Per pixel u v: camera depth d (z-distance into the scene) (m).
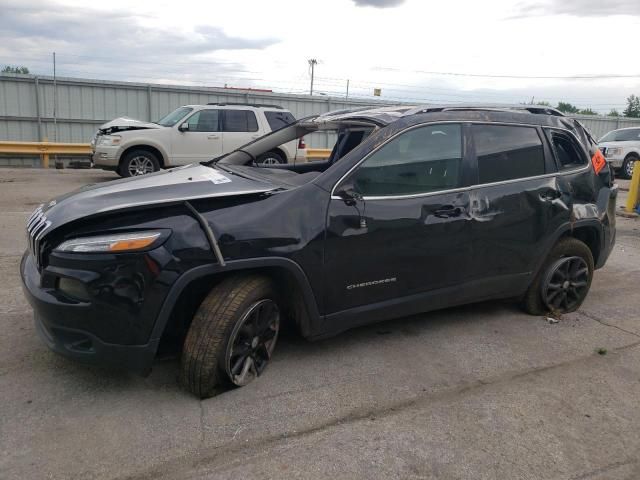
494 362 3.88
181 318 3.39
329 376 3.58
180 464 2.67
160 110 19.44
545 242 4.46
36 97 17.78
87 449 2.75
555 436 3.01
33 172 14.72
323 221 3.39
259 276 3.31
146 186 3.48
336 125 4.30
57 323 3.00
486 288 4.25
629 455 2.87
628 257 7.12
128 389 3.32
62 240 3.02
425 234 3.79
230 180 3.64
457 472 2.69
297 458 2.74
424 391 3.44
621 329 4.57
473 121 4.13
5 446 2.75
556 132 4.62
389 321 4.55
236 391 3.34
